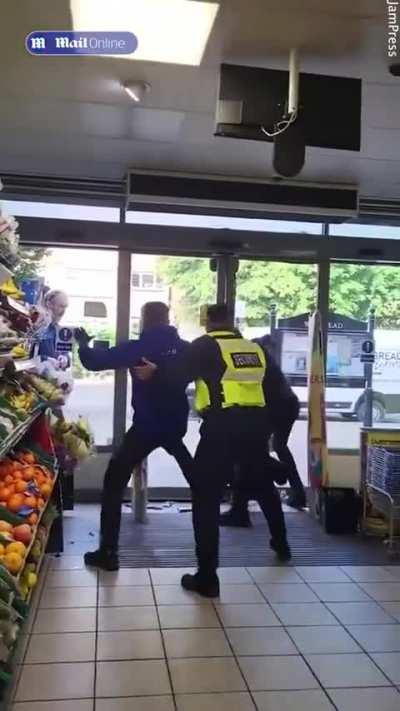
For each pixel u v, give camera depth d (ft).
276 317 18.98
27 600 9.59
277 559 14.01
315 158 14.75
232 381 12.01
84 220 17.83
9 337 9.53
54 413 15.10
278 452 18.20
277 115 10.28
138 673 8.98
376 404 19.33
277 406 12.92
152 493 18.75
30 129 13.69
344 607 11.42
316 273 18.99
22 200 17.83
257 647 9.83
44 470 12.06
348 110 10.43
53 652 9.50
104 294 18.37
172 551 14.34
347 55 10.17
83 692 8.48
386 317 19.35
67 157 15.64
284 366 19.03
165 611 11.05
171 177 16.44
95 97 11.94
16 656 8.25
